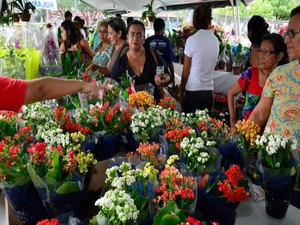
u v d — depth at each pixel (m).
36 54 2.07
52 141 1.13
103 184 1.22
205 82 3.03
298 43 1.50
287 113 1.57
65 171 0.97
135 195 0.83
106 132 1.44
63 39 3.69
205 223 0.92
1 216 1.16
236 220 1.12
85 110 1.58
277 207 1.11
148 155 1.12
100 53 3.60
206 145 1.21
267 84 1.69
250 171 1.31
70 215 0.97
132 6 7.93
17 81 1.13
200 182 1.00
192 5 7.13
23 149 1.13
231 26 7.32
